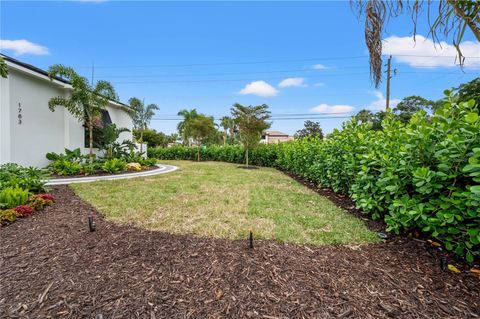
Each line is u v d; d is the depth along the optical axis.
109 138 10.11
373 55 1.98
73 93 8.28
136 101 16.30
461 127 2.34
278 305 1.71
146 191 5.41
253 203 4.47
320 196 5.19
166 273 2.09
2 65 5.05
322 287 1.88
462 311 1.64
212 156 18.69
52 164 7.78
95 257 2.35
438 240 2.58
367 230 3.06
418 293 1.81
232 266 2.18
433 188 2.42
